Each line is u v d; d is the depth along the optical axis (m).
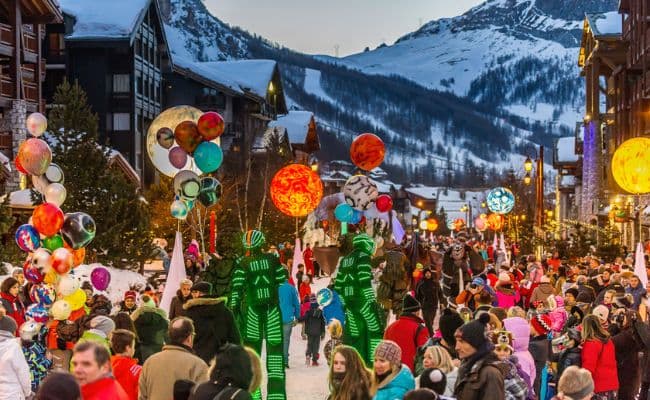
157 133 20.48
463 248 27.52
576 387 8.80
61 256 15.57
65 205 32.31
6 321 11.65
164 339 12.08
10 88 48.72
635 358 14.98
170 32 153.38
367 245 15.98
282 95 104.56
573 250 42.81
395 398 9.27
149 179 73.94
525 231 65.56
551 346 14.64
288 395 17.47
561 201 93.12
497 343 11.12
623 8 58.38
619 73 60.19
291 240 53.62
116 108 69.81
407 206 185.50
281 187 24.33
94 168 32.91
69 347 13.66
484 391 8.78
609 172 60.81
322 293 16.89
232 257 19.22
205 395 8.04
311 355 21.66
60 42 69.19
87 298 17.34
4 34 48.41
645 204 47.66
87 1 70.75
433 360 10.23
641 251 22.91
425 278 22.34
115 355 10.32
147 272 37.19
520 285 26.64
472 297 20.50
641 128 52.34
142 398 9.90
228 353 8.09
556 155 90.62
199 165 19.83
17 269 18.00
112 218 32.44
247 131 91.25
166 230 39.75
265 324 15.00
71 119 33.25
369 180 22.81
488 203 41.81
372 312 15.93
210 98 87.00
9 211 29.61
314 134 111.56
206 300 12.49
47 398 6.44
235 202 53.25
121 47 68.31
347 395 9.42
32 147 17.28
